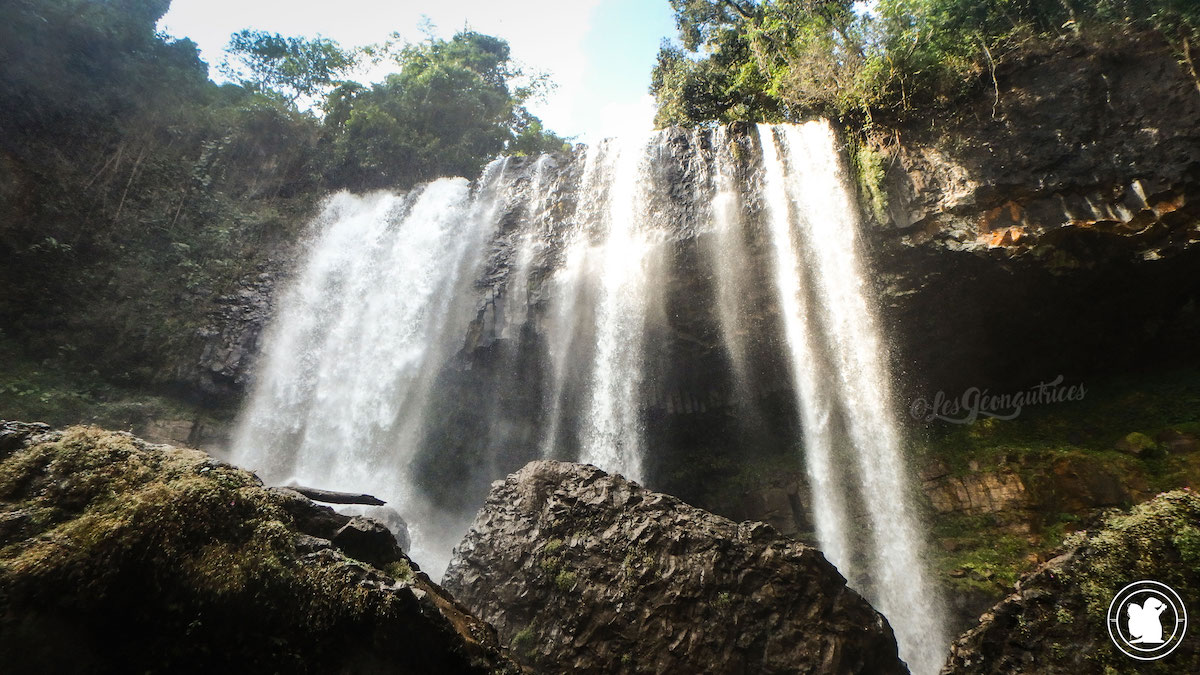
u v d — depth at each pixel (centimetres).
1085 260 1203
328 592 304
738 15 1969
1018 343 1381
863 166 1392
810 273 1472
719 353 1611
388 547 398
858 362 1452
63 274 1644
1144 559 405
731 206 1570
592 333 1720
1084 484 1134
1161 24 1186
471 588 712
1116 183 1157
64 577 258
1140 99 1176
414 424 1827
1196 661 362
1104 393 1335
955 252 1265
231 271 1906
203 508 308
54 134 1731
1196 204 1103
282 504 356
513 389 1788
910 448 1405
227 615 281
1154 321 1284
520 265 1817
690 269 1591
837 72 1444
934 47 1323
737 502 1576
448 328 1838
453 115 2531
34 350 1547
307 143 2272
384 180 2328
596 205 1803
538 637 644
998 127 1275
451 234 1991
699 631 598
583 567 669
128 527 281
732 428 1677
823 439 1523
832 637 590
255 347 1831
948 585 1170
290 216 2108
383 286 2000
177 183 1953
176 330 1745
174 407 1669
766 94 1656
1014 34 1304
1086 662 402
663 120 2017
